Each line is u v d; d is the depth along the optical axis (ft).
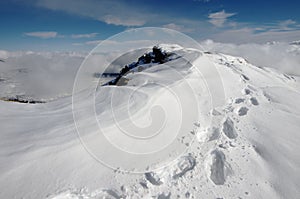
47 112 23.43
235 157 18.08
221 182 15.66
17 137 16.92
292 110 30.50
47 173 13.35
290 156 18.79
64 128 18.40
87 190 12.94
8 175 12.73
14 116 21.77
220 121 23.53
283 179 16.03
